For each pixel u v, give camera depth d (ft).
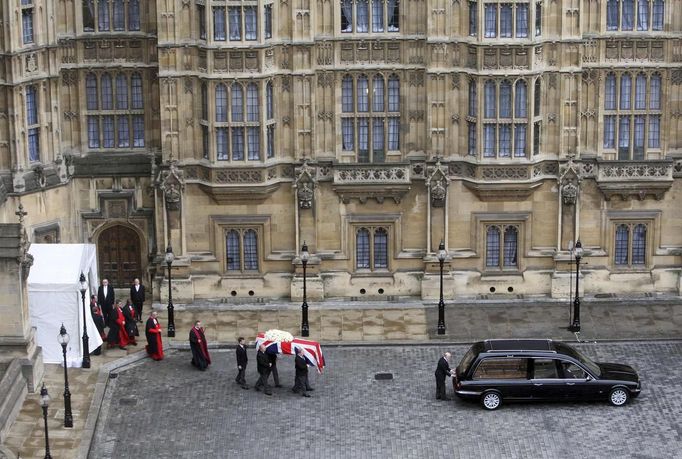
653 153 263.90
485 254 265.95
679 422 218.18
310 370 237.45
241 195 260.21
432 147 260.21
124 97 263.90
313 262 263.29
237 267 266.16
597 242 265.95
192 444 213.46
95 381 232.53
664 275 266.57
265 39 254.06
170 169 259.19
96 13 259.80
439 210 262.47
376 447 212.02
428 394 228.22
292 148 260.42
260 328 255.09
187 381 234.17
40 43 253.24
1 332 227.61
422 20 256.52
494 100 256.73
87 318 238.07
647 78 260.21
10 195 253.24
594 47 257.96
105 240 268.00
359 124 261.03
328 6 255.29
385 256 265.95
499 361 221.25
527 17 252.83
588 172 262.26
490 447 211.61
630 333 251.60
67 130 263.70
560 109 258.37
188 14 253.85
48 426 217.36
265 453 210.59
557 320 257.14
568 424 217.77
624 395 222.07
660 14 258.37
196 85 257.14
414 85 259.19
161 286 263.70
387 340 249.34
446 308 261.65
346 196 261.44
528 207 263.29
